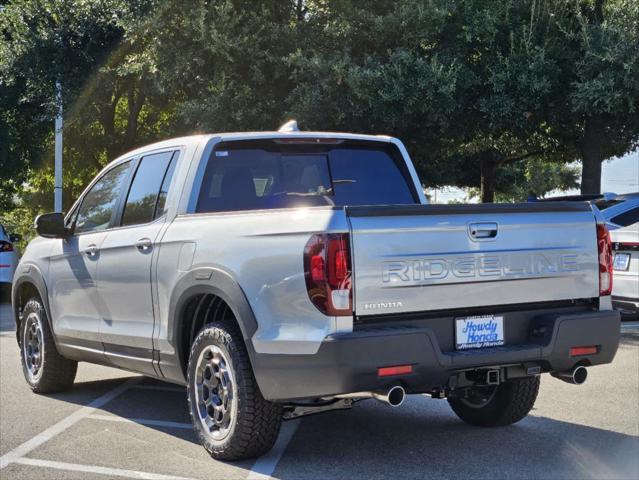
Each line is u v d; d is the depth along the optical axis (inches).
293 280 173.2
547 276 192.2
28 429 229.0
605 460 195.0
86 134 1123.3
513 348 184.9
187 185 216.7
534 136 764.6
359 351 166.4
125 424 235.1
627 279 397.7
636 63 556.1
